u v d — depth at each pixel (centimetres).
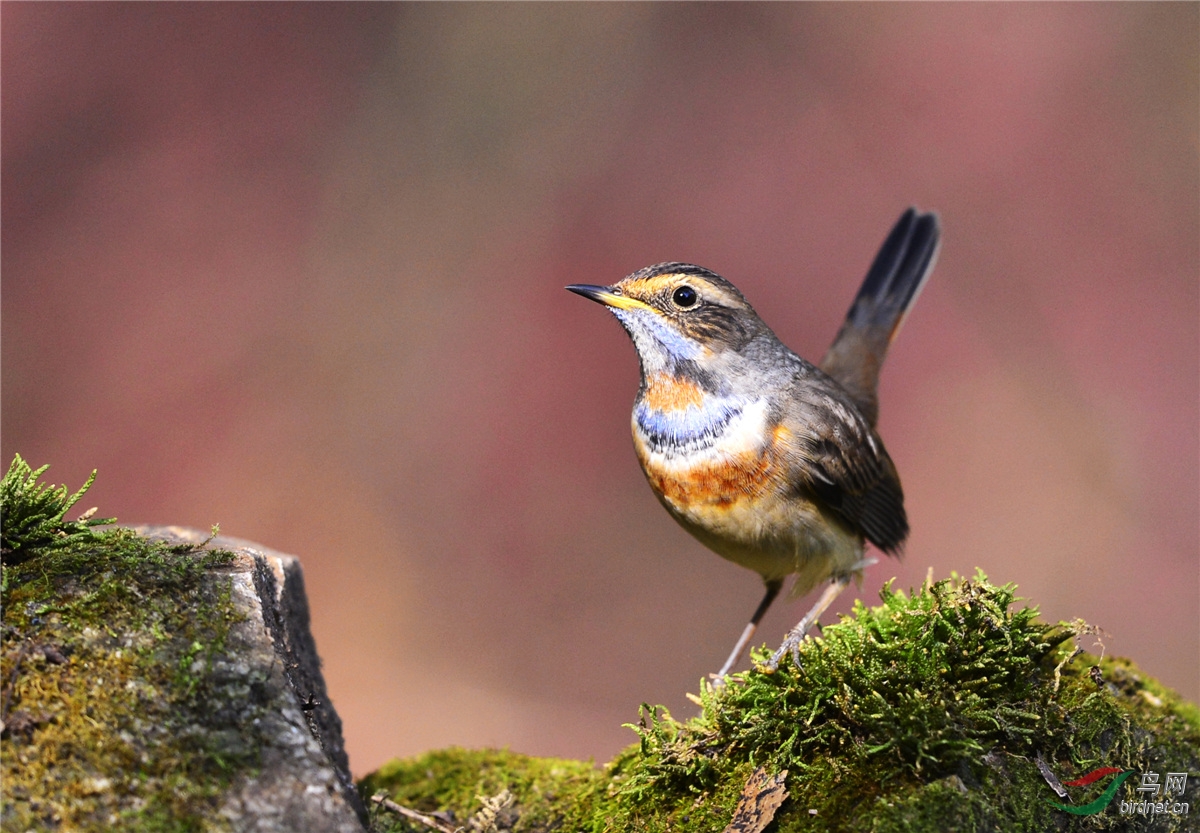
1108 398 1400
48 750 373
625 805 511
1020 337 1448
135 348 1412
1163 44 1523
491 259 1526
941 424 1412
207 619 432
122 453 1354
